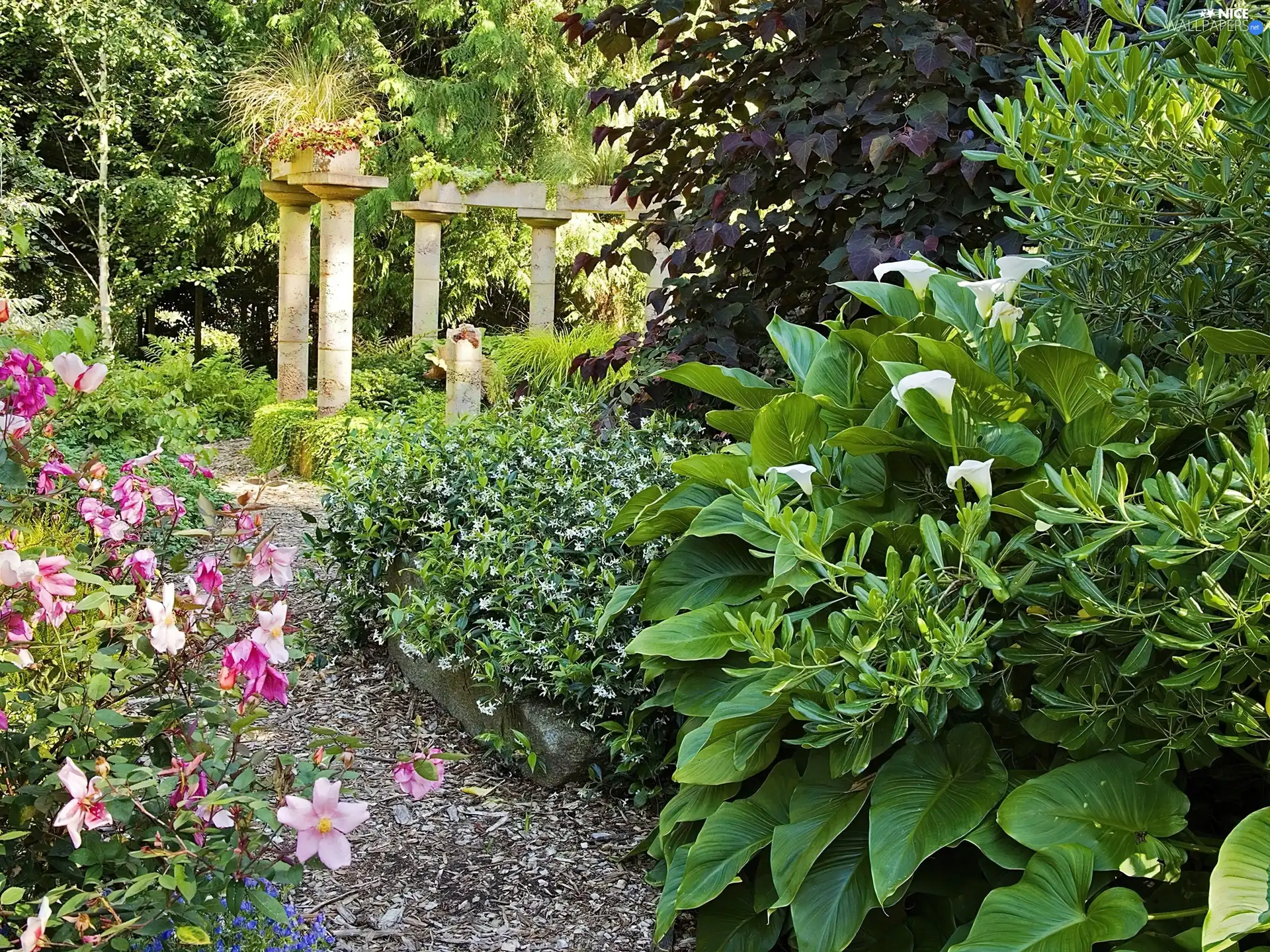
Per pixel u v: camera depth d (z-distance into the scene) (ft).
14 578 5.89
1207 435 6.40
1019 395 7.22
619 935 8.34
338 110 29.71
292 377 35.32
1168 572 5.72
